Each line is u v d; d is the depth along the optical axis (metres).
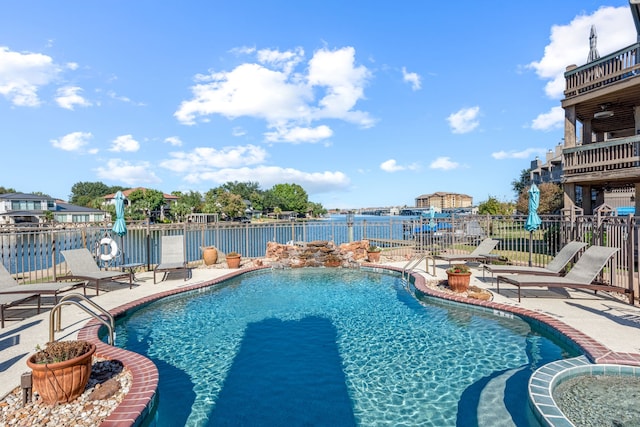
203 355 5.51
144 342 6.09
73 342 3.89
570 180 11.31
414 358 5.29
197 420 3.72
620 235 8.15
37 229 10.26
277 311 7.94
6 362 4.68
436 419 3.66
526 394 4.12
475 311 7.61
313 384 4.53
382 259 14.71
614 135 18.38
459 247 17.11
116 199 11.30
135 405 3.55
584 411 3.52
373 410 3.88
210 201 81.94
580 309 6.85
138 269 13.12
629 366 4.30
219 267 13.16
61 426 3.20
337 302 8.68
